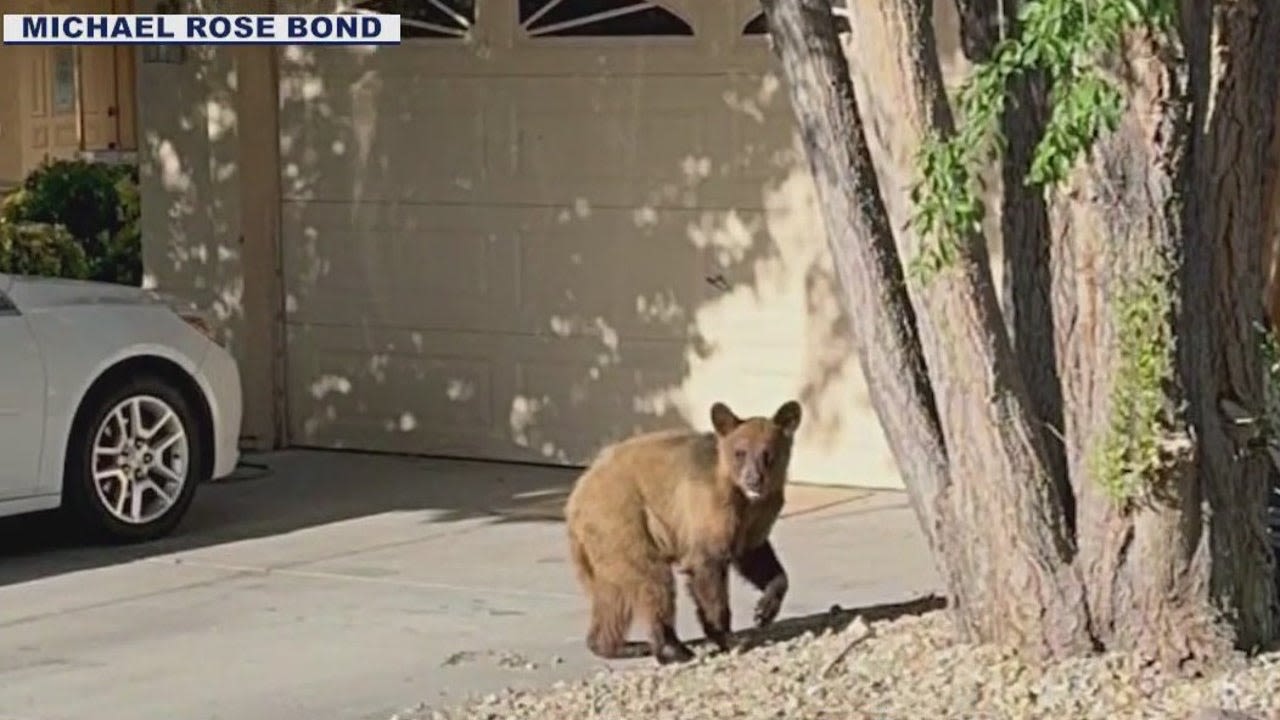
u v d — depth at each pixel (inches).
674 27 609.6
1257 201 356.2
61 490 526.0
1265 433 356.8
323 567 511.2
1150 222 338.3
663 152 613.9
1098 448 349.1
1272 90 351.9
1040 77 354.3
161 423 545.3
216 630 453.4
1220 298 352.5
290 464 651.5
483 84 640.4
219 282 674.8
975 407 358.6
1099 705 344.8
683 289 614.9
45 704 401.1
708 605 394.9
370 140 661.3
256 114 672.4
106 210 779.4
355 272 666.8
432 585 489.7
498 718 373.7
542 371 639.1
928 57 344.8
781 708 358.0
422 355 658.8
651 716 361.7
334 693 402.3
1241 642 357.1
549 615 458.3
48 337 519.2
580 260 629.9
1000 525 362.0
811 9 360.5
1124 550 354.0
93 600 482.0
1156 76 330.6
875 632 396.2
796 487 595.2
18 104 964.0
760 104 597.3
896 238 380.8
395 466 645.9
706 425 613.9
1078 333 350.9
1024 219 366.6
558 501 586.9
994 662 363.3
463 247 649.0
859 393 589.6
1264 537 363.9
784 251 597.9
